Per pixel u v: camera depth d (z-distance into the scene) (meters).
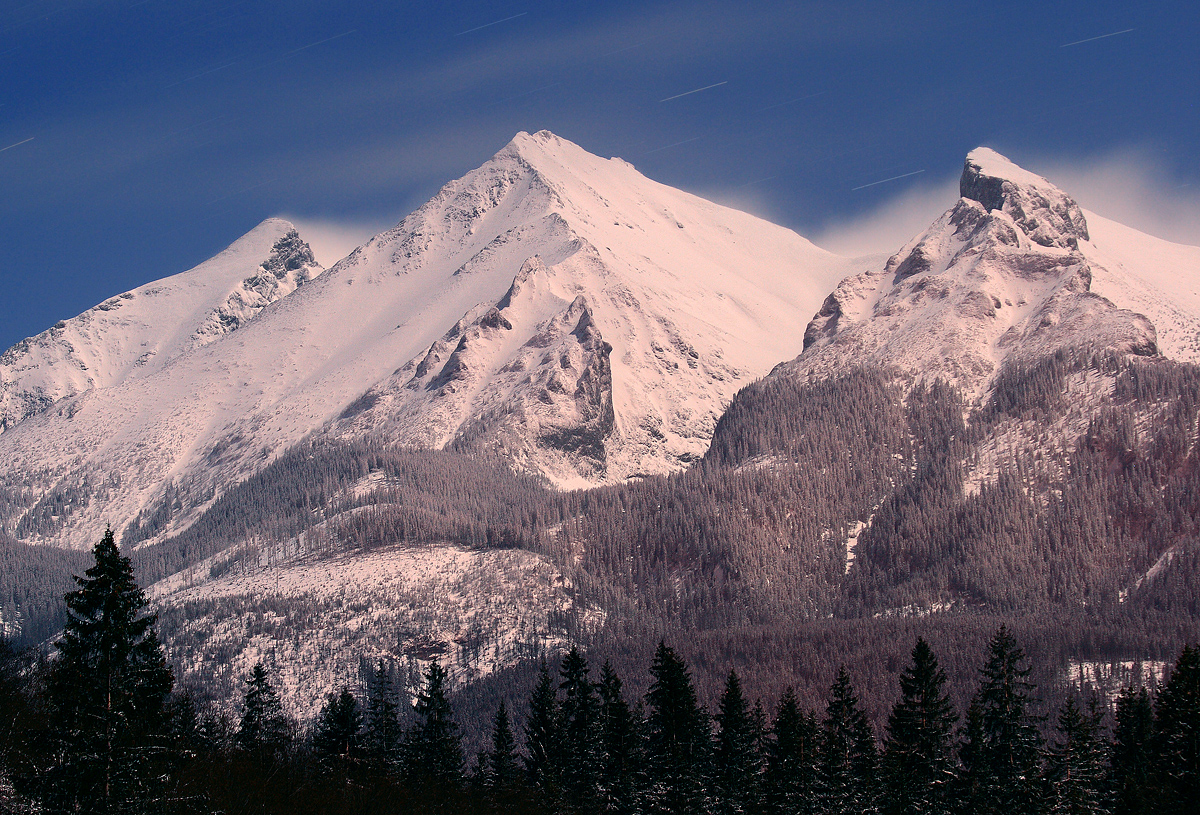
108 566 82.31
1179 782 135.62
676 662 144.75
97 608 82.81
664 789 137.62
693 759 141.75
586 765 144.62
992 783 139.88
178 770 93.50
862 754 143.88
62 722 81.25
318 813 103.81
